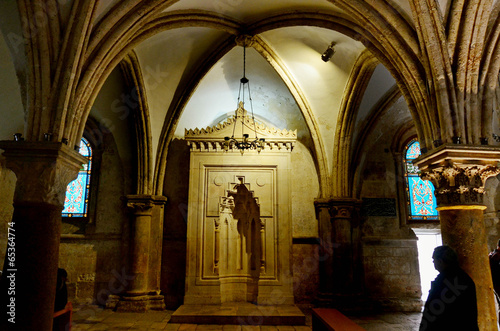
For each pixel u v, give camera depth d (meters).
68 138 5.26
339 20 7.55
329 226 10.60
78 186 11.21
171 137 10.66
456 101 5.55
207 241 10.25
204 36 9.10
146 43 8.66
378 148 11.41
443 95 5.56
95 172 11.18
